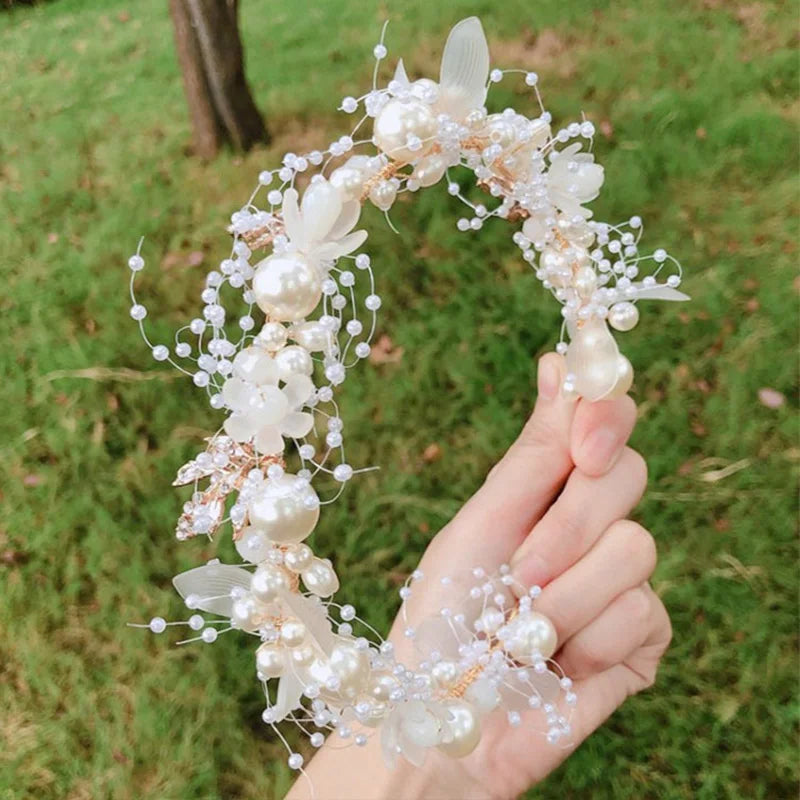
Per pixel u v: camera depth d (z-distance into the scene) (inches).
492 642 8.8
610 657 9.1
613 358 8.6
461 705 7.9
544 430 10.8
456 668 8.1
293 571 7.4
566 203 8.3
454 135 7.4
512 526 10.6
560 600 9.0
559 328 16.7
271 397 6.8
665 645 10.2
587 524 9.5
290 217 7.0
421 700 7.6
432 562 10.9
